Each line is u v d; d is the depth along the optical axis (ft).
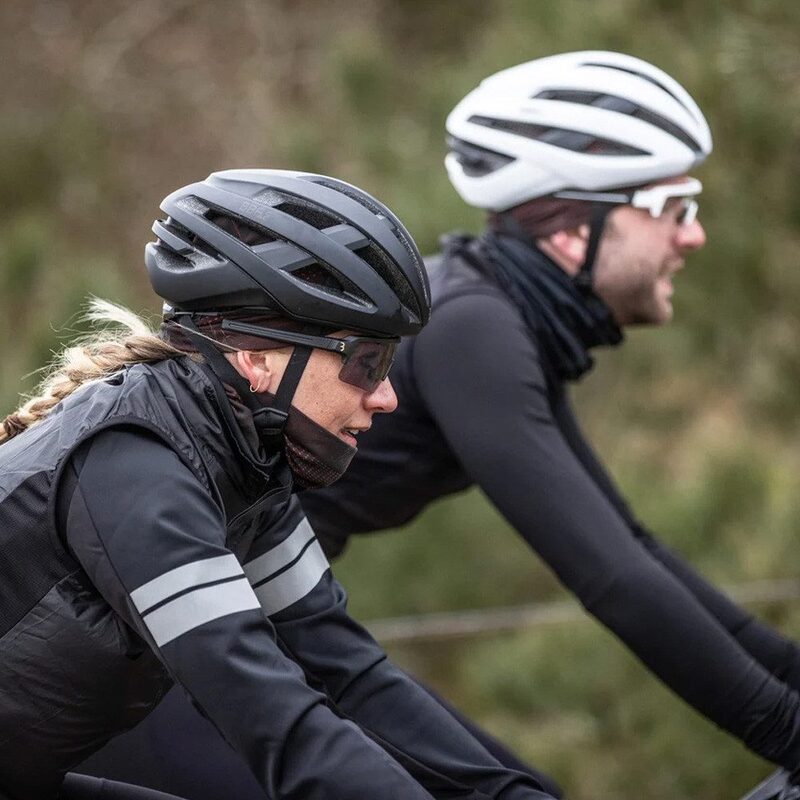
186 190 16.55
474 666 48.03
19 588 15.40
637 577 20.26
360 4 75.00
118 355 16.34
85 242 68.28
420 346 22.39
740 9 46.26
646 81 23.44
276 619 18.28
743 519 45.11
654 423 52.49
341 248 15.89
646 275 23.47
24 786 16.31
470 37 65.92
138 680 15.98
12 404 49.16
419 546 51.47
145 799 18.04
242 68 77.87
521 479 21.24
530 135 23.25
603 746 45.24
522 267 23.29
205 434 15.74
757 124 45.14
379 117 56.03
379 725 18.31
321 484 16.72
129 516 14.83
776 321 48.67
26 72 78.33
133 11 80.48
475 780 17.99
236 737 14.75
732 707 20.07
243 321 16.02
